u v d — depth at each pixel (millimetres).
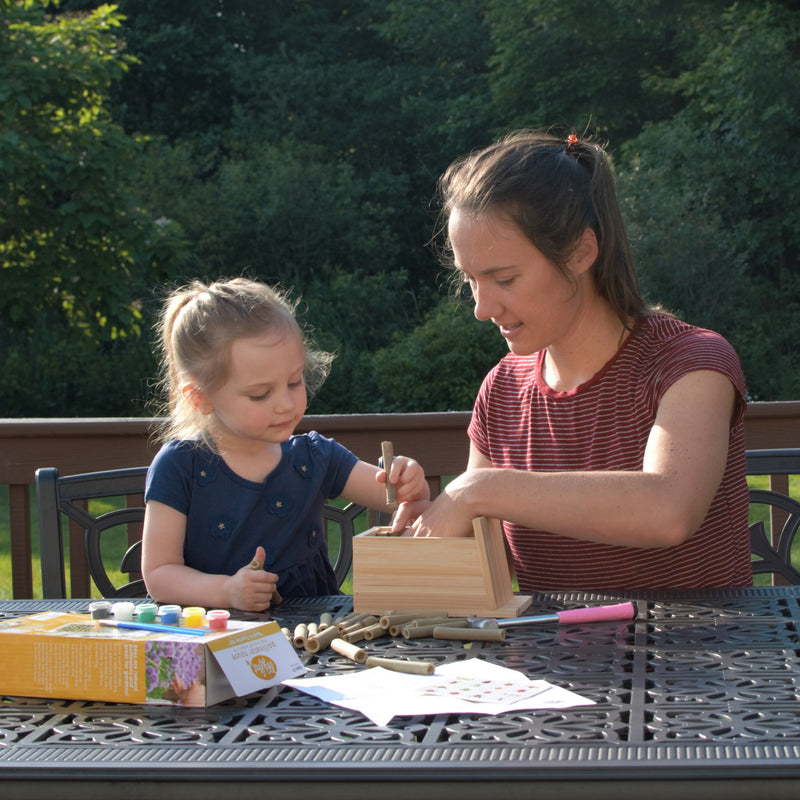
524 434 1770
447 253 1889
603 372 1651
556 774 804
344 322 14562
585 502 1338
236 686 1000
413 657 1161
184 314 1661
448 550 1359
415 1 18172
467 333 12445
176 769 832
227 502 1663
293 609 1453
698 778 797
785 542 1854
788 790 790
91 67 10242
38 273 10602
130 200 10594
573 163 1575
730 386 1498
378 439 2637
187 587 1504
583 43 15852
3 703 1032
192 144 17094
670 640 1184
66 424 2633
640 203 12875
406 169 17812
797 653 1122
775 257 13812
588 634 1225
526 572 1720
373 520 1903
